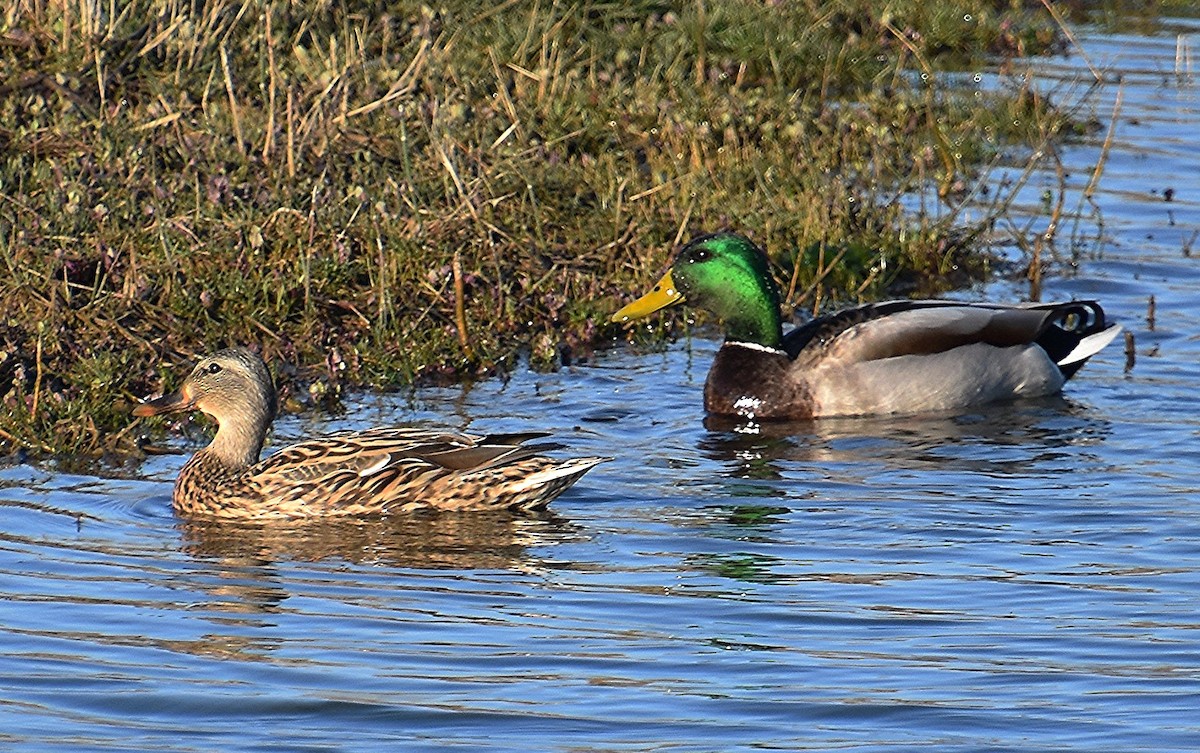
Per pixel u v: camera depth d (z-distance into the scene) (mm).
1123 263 18484
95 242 15047
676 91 20547
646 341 16359
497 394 14805
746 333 15016
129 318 14656
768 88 21219
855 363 14969
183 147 16703
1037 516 12203
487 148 17688
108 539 11586
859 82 22906
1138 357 16219
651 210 17484
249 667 9609
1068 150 21859
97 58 17406
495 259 16047
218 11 18594
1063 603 10609
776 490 12797
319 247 15703
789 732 8914
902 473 13250
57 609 10320
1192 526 11961
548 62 20016
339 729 8930
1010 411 15070
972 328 15227
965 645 9992
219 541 11656
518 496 12328
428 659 9750
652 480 13039
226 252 15305
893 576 11055
